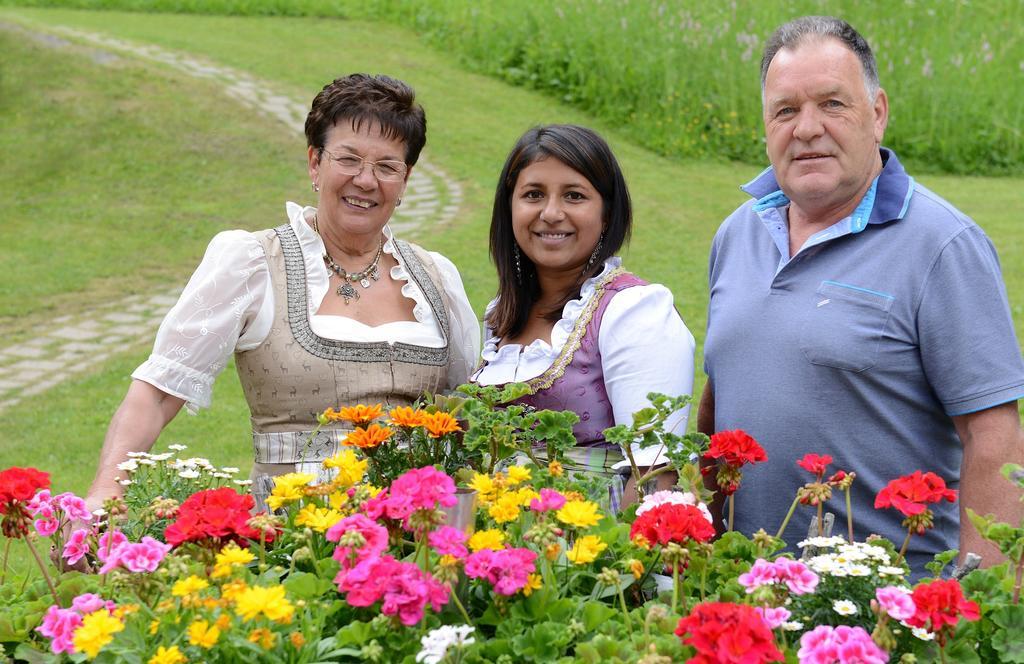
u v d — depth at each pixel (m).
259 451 2.78
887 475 2.49
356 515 1.78
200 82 14.89
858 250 2.47
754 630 1.47
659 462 2.49
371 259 2.90
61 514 2.07
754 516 2.58
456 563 1.74
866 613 1.75
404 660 1.66
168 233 10.73
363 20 19.19
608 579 1.78
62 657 1.78
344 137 2.73
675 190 11.88
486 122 13.91
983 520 1.87
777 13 14.93
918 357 2.44
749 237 2.72
